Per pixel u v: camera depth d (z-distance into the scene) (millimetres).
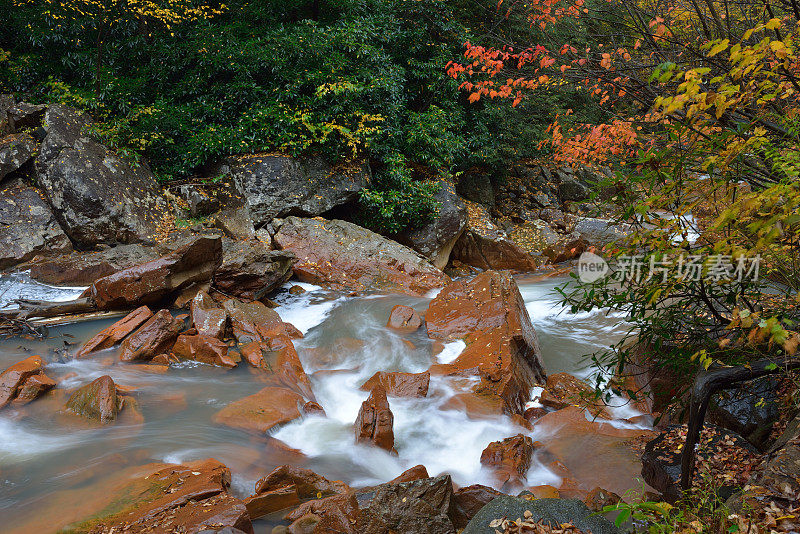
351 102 13148
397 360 7648
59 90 11859
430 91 15773
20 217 9938
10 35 13039
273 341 7922
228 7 14570
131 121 12391
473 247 14664
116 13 13203
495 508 3340
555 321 9461
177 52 13211
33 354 7215
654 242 2756
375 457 5371
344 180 13133
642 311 3383
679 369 3955
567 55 5137
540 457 5395
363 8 14969
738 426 4402
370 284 11055
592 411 6102
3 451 4980
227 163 12273
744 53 2494
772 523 2596
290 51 13078
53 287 9109
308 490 4457
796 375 3248
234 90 12898
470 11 15422
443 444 5684
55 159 10477
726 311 3707
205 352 7402
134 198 11078
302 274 10930
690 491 3213
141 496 4160
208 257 9219
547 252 15078
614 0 4840
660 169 2816
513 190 18141
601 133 4809
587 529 3135
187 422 5758
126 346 7340
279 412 5910
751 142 2543
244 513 3701
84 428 5488
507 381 6469
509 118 17016
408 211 13273
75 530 3770
